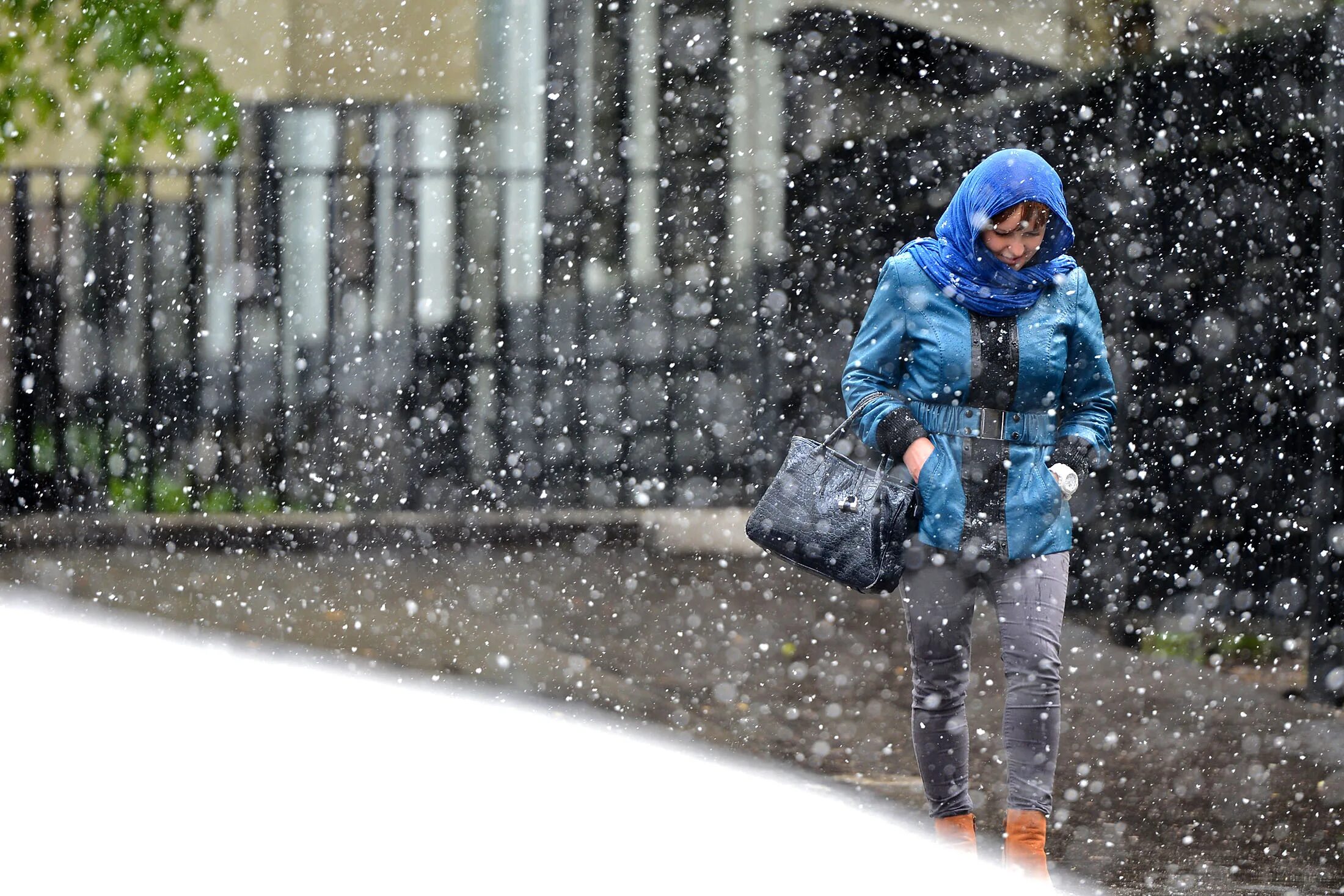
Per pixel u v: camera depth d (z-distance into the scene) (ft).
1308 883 41.14
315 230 134.21
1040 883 37.55
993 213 38.24
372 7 135.23
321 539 118.01
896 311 39.93
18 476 123.75
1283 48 76.79
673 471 129.29
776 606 94.02
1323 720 62.85
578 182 134.10
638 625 86.12
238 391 128.47
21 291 124.77
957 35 111.45
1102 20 96.02
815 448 40.93
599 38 134.10
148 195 125.80
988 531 38.78
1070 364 40.70
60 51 125.08
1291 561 77.77
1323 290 70.85
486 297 133.08
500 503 129.39
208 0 129.08
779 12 123.44
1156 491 84.74
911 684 70.59
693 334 130.00
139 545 114.11
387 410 131.75
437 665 70.59
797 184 124.88
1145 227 86.28
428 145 135.64
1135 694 68.28
